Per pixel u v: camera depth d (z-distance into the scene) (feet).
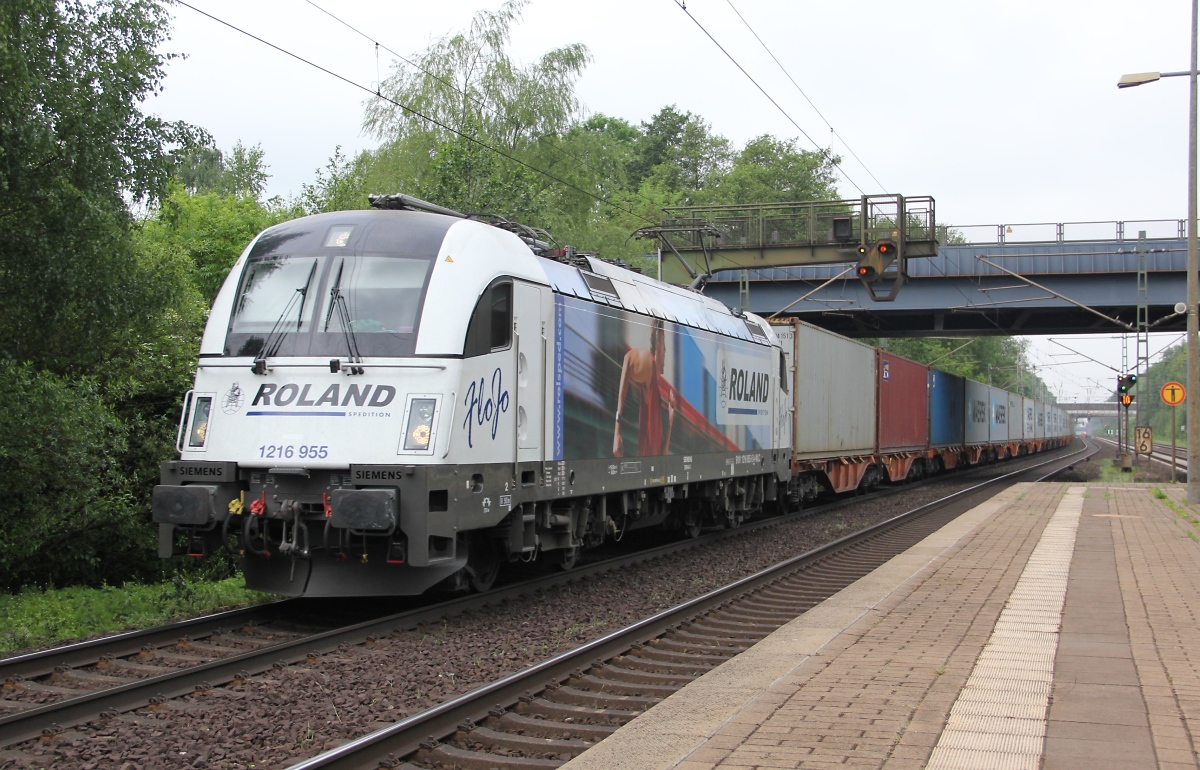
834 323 130.31
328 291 30.86
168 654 26.11
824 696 20.35
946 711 19.19
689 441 49.32
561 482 36.40
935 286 109.60
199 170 167.12
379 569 30.55
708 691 21.07
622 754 16.90
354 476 28.60
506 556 36.50
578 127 100.58
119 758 17.87
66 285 38.47
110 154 39.52
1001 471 140.56
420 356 29.53
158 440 48.80
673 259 89.35
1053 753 16.56
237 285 31.96
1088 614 29.53
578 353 37.91
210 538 30.55
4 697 21.95
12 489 39.34
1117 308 112.37
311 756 18.24
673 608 31.55
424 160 90.68
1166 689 20.79
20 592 40.47
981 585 35.24
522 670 23.85
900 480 103.19
